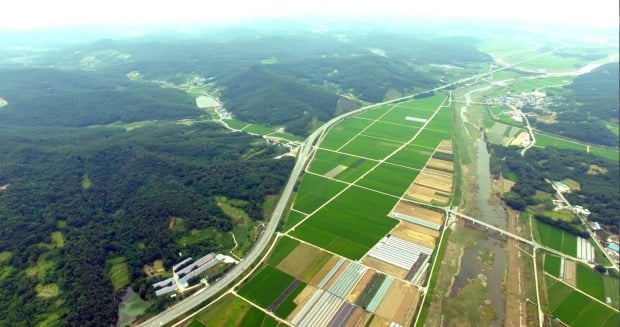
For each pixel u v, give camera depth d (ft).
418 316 393.09
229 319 392.47
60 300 410.72
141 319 395.96
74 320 382.22
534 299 422.00
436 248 501.97
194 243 503.20
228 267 464.65
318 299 415.23
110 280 449.06
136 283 440.86
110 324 390.21
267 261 476.95
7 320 383.65
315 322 385.91
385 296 419.13
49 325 378.94
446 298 418.31
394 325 381.81
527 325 388.57
